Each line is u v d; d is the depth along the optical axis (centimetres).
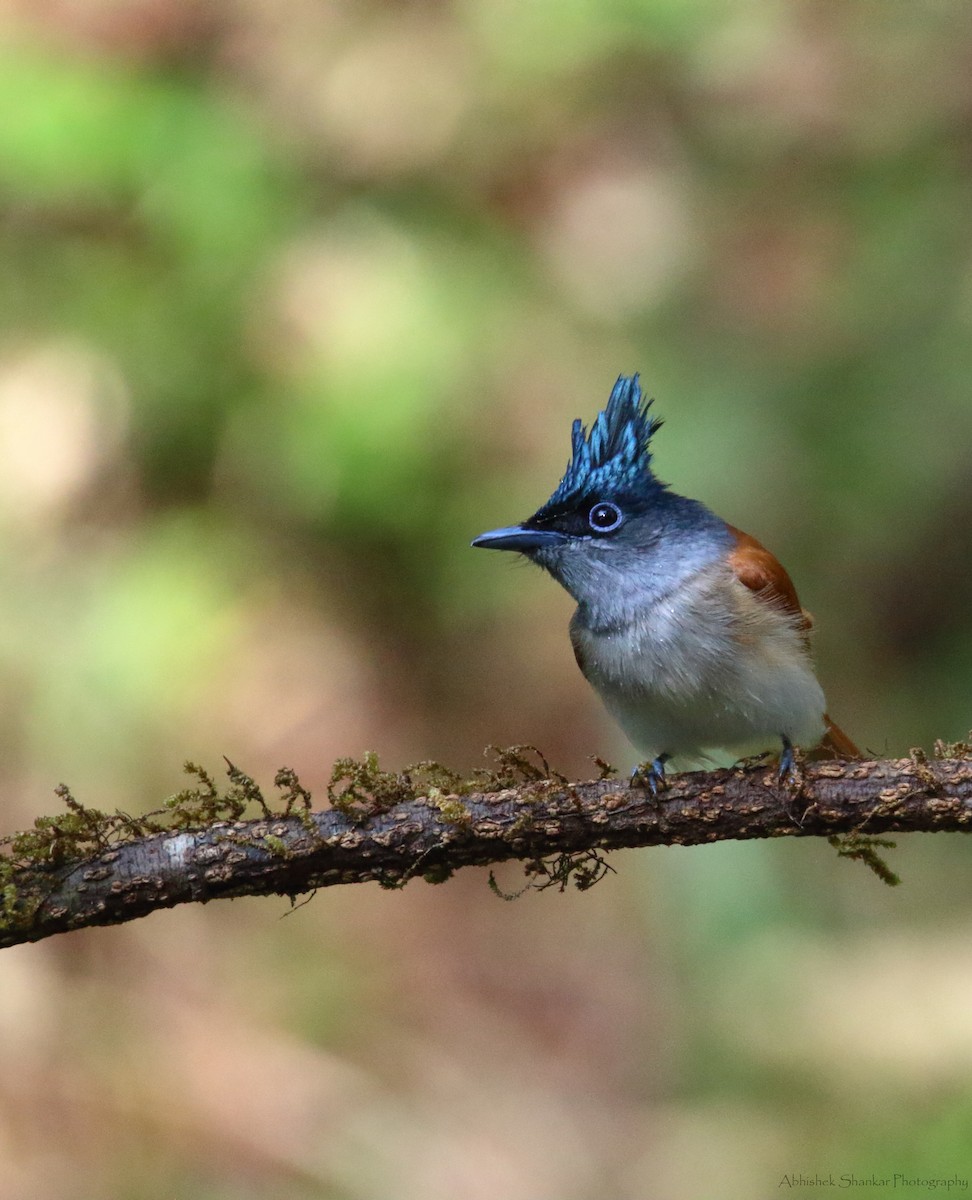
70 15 1341
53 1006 1117
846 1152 981
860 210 1386
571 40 1380
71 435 1308
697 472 1288
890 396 1306
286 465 1314
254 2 1364
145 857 574
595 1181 1071
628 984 1243
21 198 1302
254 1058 1130
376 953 1259
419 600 1359
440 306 1324
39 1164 1028
